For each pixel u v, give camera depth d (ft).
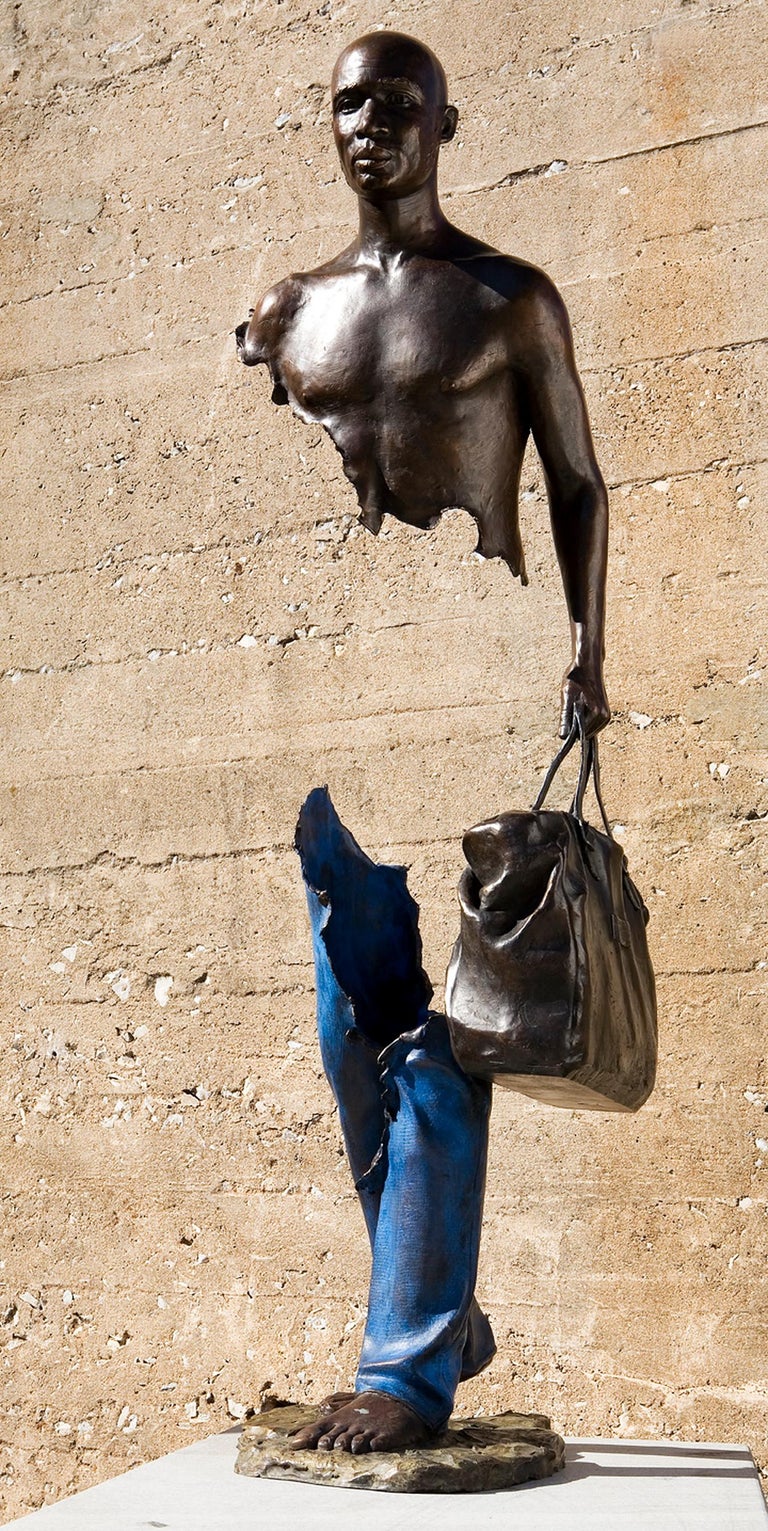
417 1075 7.21
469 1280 7.18
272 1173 11.62
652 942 10.77
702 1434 9.96
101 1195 12.18
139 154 13.98
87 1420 11.78
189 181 13.70
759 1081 10.36
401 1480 6.50
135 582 13.15
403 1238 7.13
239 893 12.23
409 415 7.36
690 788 10.91
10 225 14.37
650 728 11.09
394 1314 7.11
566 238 12.03
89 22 14.46
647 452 11.48
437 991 11.26
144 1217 11.98
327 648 12.26
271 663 12.45
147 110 14.03
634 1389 10.18
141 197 13.88
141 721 12.89
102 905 12.73
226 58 13.79
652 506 11.38
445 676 11.81
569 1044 6.59
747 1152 10.29
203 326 13.35
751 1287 10.09
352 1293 11.16
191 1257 11.74
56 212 14.20
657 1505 6.38
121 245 13.87
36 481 13.74
